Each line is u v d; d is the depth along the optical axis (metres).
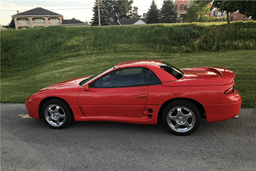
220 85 3.41
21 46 23.02
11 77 14.14
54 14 58.88
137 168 2.77
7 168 2.95
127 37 22.62
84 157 3.13
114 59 14.89
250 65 8.98
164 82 3.61
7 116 5.34
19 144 3.69
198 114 3.49
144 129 4.06
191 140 3.47
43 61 18.67
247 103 4.97
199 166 2.73
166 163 2.84
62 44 22.47
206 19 46.16
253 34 16.81
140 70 3.80
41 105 4.42
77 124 4.54
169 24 24.45
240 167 2.65
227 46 15.62
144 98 3.65
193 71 4.27
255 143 3.24
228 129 3.80
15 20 57.41
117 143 3.53
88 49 20.17
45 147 3.52
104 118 3.99
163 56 14.99
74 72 11.73
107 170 2.76
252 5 17.03
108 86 3.91
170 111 3.59
